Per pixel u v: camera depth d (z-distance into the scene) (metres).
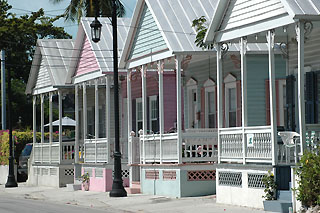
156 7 29.14
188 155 28.31
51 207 27.14
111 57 34.91
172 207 24.48
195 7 29.58
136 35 31.11
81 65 37.28
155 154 29.34
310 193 19.06
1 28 64.81
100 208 26.36
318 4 20.34
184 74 33.56
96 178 34.72
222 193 24.03
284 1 20.38
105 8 54.25
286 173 21.16
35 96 44.50
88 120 44.44
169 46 27.58
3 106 56.06
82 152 39.06
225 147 23.94
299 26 20.03
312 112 23.83
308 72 23.94
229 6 23.56
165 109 35.06
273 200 20.95
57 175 40.28
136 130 38.19
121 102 39.81
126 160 33.91
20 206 27.73
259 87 28.70
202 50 27.59
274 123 21.22
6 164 47.78
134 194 30.20
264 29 21.80
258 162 22.08
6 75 68.12
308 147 20.92
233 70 29.86
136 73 32.62
